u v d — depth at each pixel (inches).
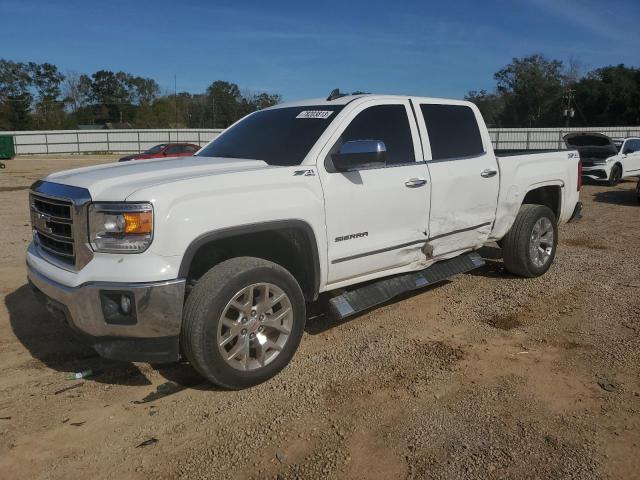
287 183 154.5
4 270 266.5
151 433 129.8
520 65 2832.2
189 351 138.9
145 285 129.3
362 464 118.3
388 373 159.5
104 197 133.1
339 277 172.6
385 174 179.9
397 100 194.7
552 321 199.6
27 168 1251.2
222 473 115.5
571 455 120.9
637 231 381.1
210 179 141.8
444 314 207.9
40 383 153.7
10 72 3282.5
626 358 167.6
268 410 139.5
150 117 3314.5
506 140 1793.8
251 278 144.7
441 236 203.2
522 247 240.4
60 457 120.6
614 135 1764.3
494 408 140.2
